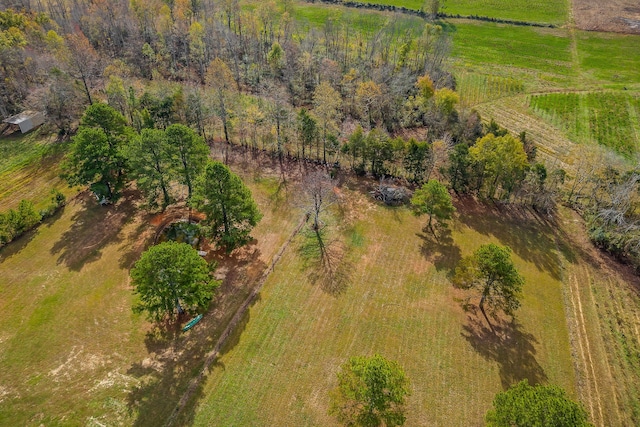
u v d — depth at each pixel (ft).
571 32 470.80
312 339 161.48
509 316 172.96
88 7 389.19
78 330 163.02
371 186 242.58
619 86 369.50
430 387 147.54
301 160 261.44
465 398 144.87
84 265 188.96
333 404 131.85
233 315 169.58
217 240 198.90
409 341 162.09
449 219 220.84
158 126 259.80
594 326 172.24
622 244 200.95
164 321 166.61
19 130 277.03
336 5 509.76
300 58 339.36
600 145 293.23
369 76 335.06
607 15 505.66
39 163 252.62
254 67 352.28
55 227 209.67
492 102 347.77
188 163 207.21
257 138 273.95
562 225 222.07
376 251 200.75
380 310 173.27
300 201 226.99
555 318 174.19
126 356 154.40
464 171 228.43
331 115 265.75
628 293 187.01
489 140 223.51
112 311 169.89
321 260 194.80
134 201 226.79
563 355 160.76
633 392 151.12
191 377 147.95
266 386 146.20
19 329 163.12
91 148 205.67
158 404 140.15
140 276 149.07
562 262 199.82
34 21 341.62
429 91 288.10
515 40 452.35
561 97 353.31
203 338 160.86
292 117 267.39
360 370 122.83
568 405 107.65
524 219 224.33
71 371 149.59
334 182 240.94
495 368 154.40
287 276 186.80
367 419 124.47
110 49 362.74
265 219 216.54
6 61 288.51
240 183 186.70
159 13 379.96
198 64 359.05
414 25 423.23
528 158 262.26
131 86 273.33
